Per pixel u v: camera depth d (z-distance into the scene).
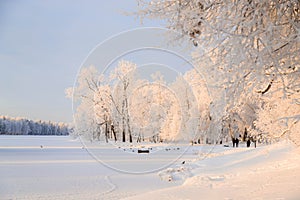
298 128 8.79
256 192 5.79
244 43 3.21
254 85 3.52
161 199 6.07
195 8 3.59
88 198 9.10
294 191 5.39
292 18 3.52
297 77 3.35
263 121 9.45
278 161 11.08
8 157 20.58
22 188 10.38
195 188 7.18
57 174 13.34
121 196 9.25
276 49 3.39
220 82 3.74
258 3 3.33
